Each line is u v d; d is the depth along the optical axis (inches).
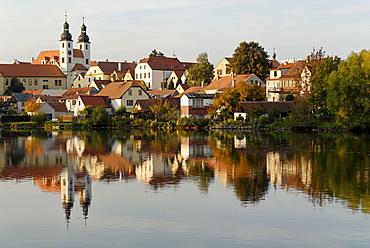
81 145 3496.6
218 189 1909.4
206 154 2910.9
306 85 5172.2
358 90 4087.1
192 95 5935.0
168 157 2802.7
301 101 4854.8
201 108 5949.8
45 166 2498.8
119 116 6097.4
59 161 2669.8
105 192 1878.7
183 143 3585.1
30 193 1877.5
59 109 6594.5
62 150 3179.1
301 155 2797.7
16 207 1678.2
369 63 4141.2
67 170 2373.3
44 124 5826.8
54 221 1519.4
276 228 1434.5
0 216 1574.8
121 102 6412.4
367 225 1453.0
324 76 4734.3
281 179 2090.3
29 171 2349.9
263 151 3009.4
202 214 1568.7
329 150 3006.9
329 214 1558.8
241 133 4559.5
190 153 2965.1
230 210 1610.5
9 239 1370.6
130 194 1839.3
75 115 6422.2
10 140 3939.5
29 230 1440.7
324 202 1699.1
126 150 3161.9
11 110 7278.5
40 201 1754.4
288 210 1605.6
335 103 4111.7
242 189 1904.5
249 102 5324.8
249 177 2145.7
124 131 5088.6
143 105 6166.3
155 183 2033.7
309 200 1727.4
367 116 4072.3
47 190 1926.7
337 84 4133.9
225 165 2476.6
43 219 1540.4
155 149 3206.2
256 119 5027.1
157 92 7445.9
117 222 1501.0
